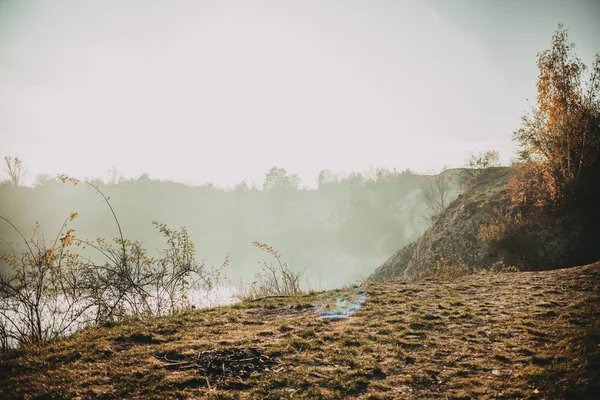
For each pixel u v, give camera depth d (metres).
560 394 4.77
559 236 18.69
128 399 4.94
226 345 6.71
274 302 10.32
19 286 8.05
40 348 6.70
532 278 11.55
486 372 5.66
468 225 23.52
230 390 5.25
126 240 10.52
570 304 8.25
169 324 8.02
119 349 6.61
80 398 4.93
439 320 8.02
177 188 132.62
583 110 19.34
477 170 31.09
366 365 5.96
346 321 8.28
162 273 10.70
